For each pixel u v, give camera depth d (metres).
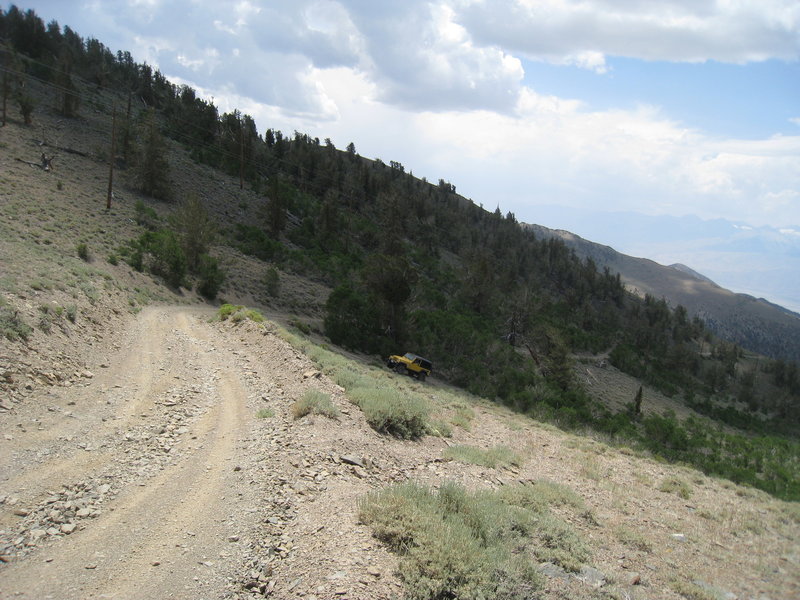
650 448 26.03
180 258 47.69
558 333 65.06
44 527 6.34
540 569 7.31
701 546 10.33
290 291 63.62
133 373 15.85
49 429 9.84
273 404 14.11
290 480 8.62
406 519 6.92
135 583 5.38
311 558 5.96
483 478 12.35
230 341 25.19
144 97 146.50
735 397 133.00
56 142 77.00
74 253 36.78
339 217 110.88
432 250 144.88
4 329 12.89
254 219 89.75
